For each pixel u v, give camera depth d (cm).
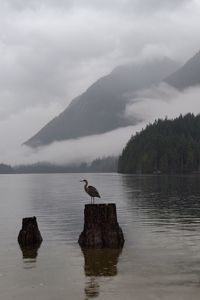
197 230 3462
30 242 2975
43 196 8962
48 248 2802
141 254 2553
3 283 1933
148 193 8931
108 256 2516
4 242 3075
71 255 2561
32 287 1867
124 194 8806
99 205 2850
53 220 4406
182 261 2331
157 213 4888
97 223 2844
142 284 1884
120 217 4544
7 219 4634
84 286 1870
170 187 11150
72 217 4675
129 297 1706
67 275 2072
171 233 3334
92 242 2817
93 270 2170
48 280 1983
